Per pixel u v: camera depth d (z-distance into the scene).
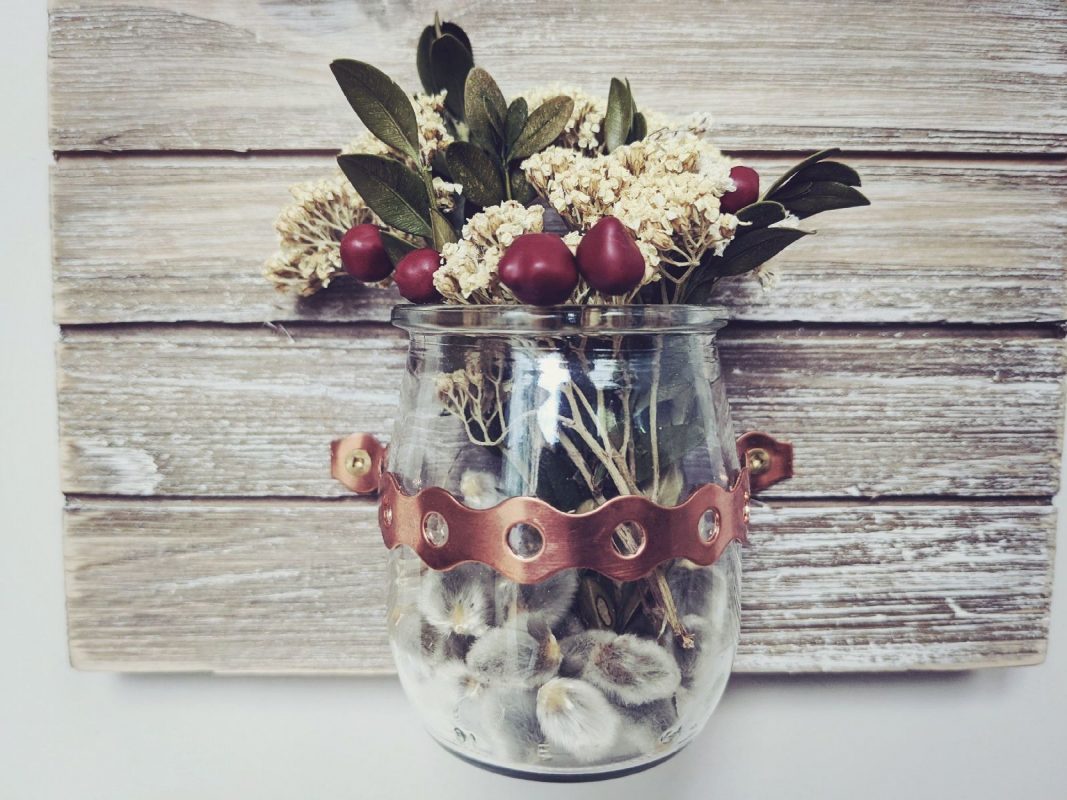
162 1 0.19
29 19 0.20
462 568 0.13
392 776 0.21
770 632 0.21
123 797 0.21
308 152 0.20
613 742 0.14
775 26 0.19
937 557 0.21
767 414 0.20
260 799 0.21
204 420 0.20
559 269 0.12
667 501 0.13
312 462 0.20
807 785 0.21
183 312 0.20
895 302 0.20
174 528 0.20
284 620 0.21
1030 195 0.20
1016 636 0.21
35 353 0.21
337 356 0.20
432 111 0.15
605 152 0.16
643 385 0.13
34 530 0.21
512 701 0.13
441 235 0.14
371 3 0.19
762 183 0.20
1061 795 0.21
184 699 0.21
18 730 0.21
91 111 0.19
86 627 0.20
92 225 0.20
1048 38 0.20
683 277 0.14
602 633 0.13
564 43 0.19
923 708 0.21
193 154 0.20
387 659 0.21
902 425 0.20
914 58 0.20
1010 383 0.20
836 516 0.20
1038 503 0.21
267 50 0.19
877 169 0.20
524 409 0.13
